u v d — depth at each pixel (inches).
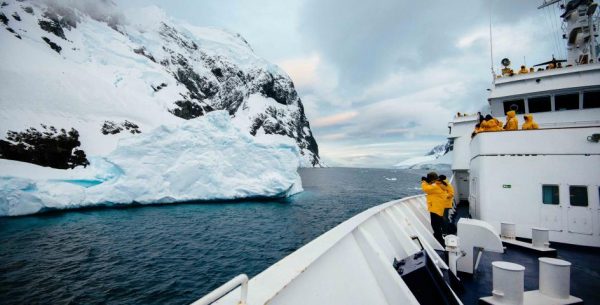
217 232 817.5
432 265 124.0
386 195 1787.6
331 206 1309.1
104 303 405.1
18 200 991.0
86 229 837.2
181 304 403.5
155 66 4485.7
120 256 603.5
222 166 1365.7
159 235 778.2
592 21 348.5
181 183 1270.9
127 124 2288.4
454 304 113.9
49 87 2018.9
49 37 3117.6
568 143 233.3
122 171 1183.6
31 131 1539.1
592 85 301.0
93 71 3107.8
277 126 7337.6
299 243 718.5
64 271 520.1
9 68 1913.1
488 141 263.7
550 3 399.9
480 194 265.6
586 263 194.4
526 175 245.9
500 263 127.4
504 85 356.2
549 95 324.2
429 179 218.5
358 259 114.2
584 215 223.6
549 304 125.1
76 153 1663.4
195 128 1365.7
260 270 532.1
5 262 565.0
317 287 81.3
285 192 1472.7
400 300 102.1
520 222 244.4
